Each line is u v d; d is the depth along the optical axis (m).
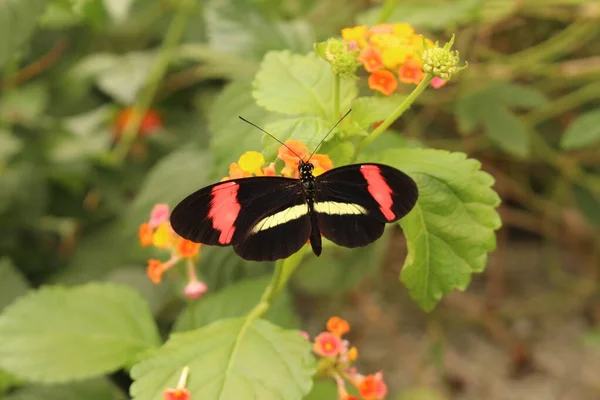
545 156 0.77
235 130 0.53
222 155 0.53
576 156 0.79
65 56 0.80
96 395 0.57
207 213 0.44
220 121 0.54
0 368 0.50
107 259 0.68
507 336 0.78
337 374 0.48
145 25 0.80
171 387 0.45
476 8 0.61
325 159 0.45
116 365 0.50
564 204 0.85
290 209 0.45
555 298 0.81
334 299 0.78
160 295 0.63
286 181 0.45
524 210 0.88
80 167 0.69
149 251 0.61
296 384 0.45
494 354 0.78
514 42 0.77
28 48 0.74
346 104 0.48
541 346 0.78
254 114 0.53
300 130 0.46
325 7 0.75
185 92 0.84
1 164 0.67
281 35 0.59
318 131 0.46
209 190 0.44
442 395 0.73
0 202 0.66
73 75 0.73
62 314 0.51
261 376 0.45
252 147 0.52
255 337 0.46
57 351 0.50
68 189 0.71
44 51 0.77
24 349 0.49
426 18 0.61
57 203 0.71
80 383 0.57
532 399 0.73
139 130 0.75
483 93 0.65
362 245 0.44
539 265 0.88
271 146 0.46
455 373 0.75
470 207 0.47
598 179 0.77
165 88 0.79
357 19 0.62
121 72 0.69
